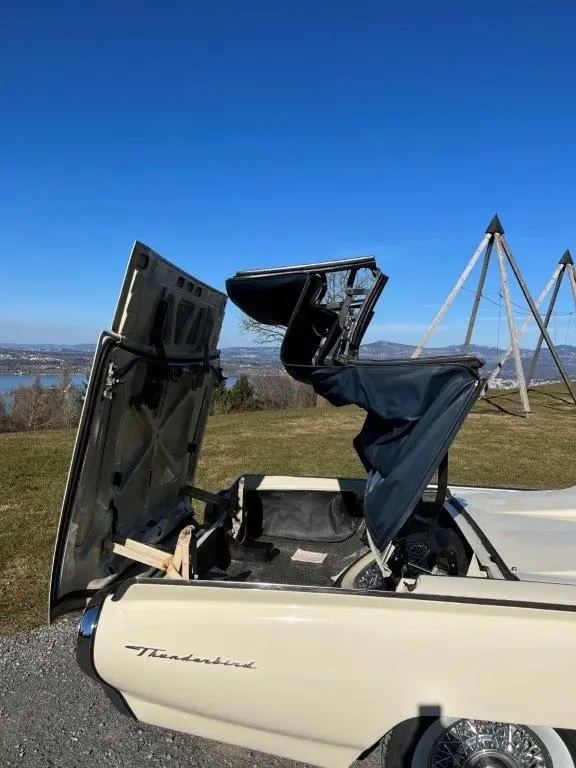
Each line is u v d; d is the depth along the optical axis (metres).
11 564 5.12
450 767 2.26
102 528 2.68
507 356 15.16
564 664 2.04
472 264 14.47
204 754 2.84
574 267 15.91
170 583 2.40
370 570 3.09
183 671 2.24
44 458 9.88
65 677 3.46
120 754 2.83
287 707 2.18
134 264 2.40
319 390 2.79
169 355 3.01
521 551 2.70
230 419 15.73
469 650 2.08
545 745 2.19
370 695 2.12
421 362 2.49
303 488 3.97
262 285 2.75
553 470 9.04
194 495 3.68
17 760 2.79
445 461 2.87
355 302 2.87
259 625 2.20
